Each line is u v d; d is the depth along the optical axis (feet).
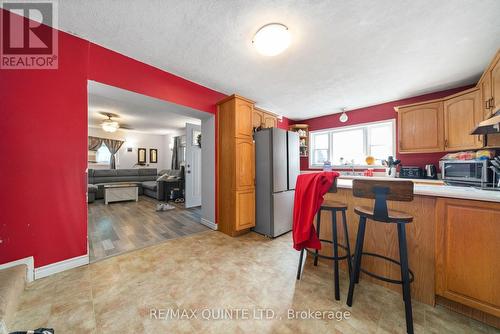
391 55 7.22
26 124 5.47
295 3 4.92
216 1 4.89
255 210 10.09
